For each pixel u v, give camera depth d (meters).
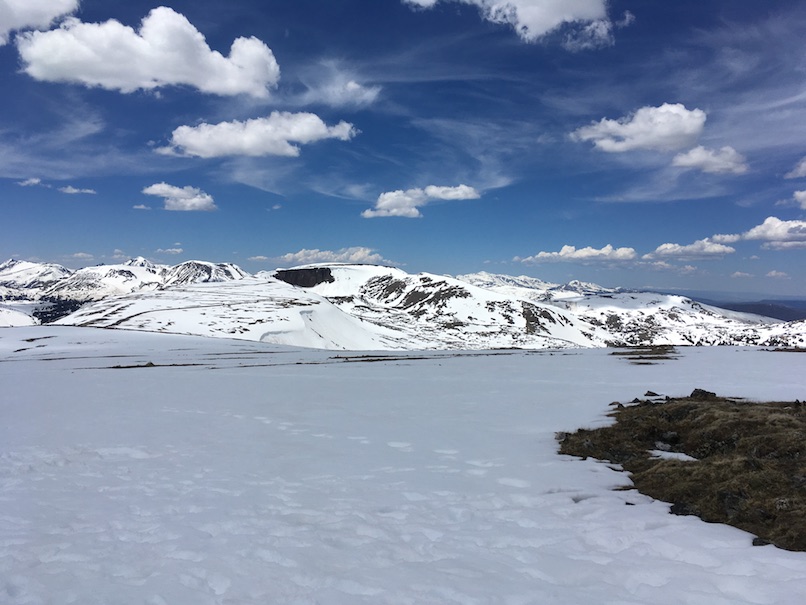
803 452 11.58
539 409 20.42
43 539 8.88
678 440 14.82
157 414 21.36
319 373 37.81
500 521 9.62
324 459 14.20
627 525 9.22
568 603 6.45
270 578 7.32
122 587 7.09
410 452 14.81
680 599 6.48
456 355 58.94
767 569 7.23
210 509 10.31
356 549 8.35
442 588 6.92
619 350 60.31
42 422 19.88
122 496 11.23
